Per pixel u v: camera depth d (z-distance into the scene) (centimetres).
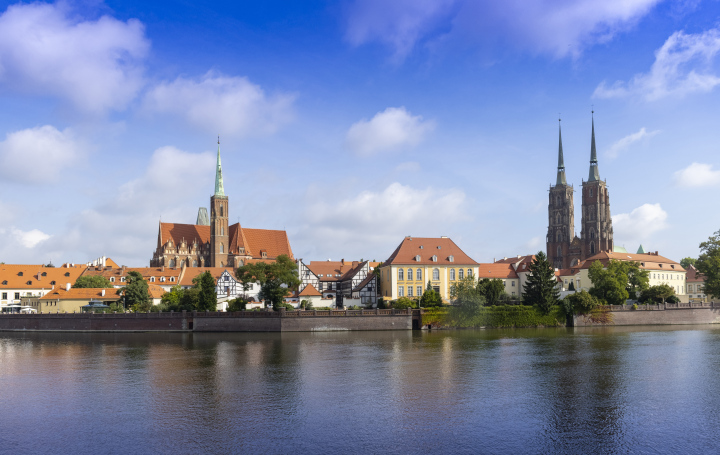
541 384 5850
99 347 9738
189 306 13538
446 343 9700
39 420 4634
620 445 3891
